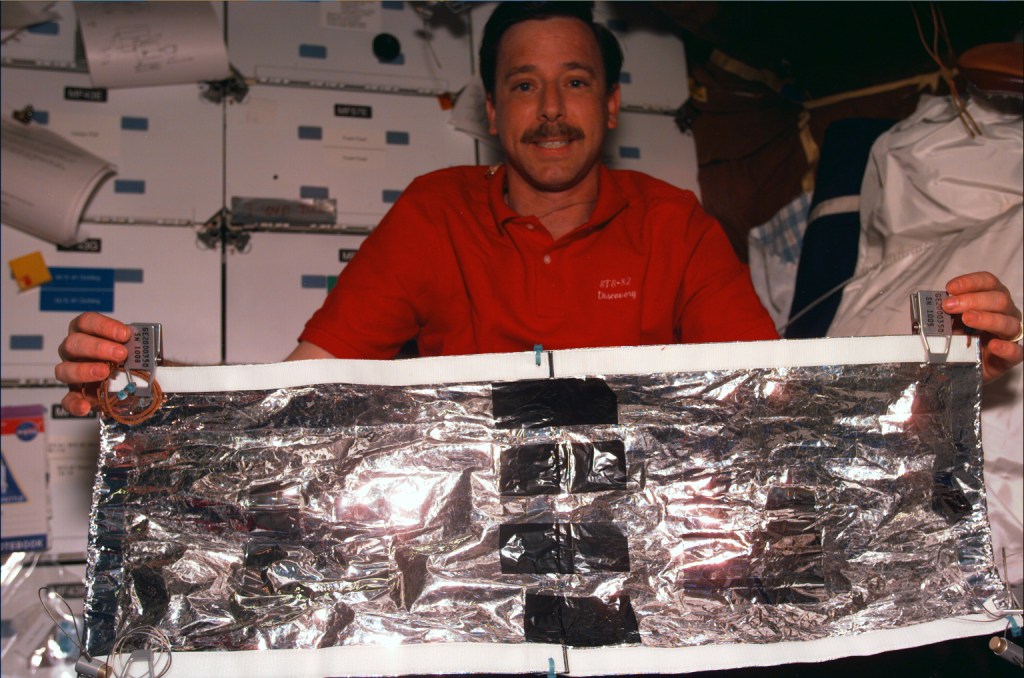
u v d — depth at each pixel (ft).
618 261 4.70
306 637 3.17
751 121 8.36
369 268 4.73
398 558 3.24
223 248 7.55
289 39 7.94
